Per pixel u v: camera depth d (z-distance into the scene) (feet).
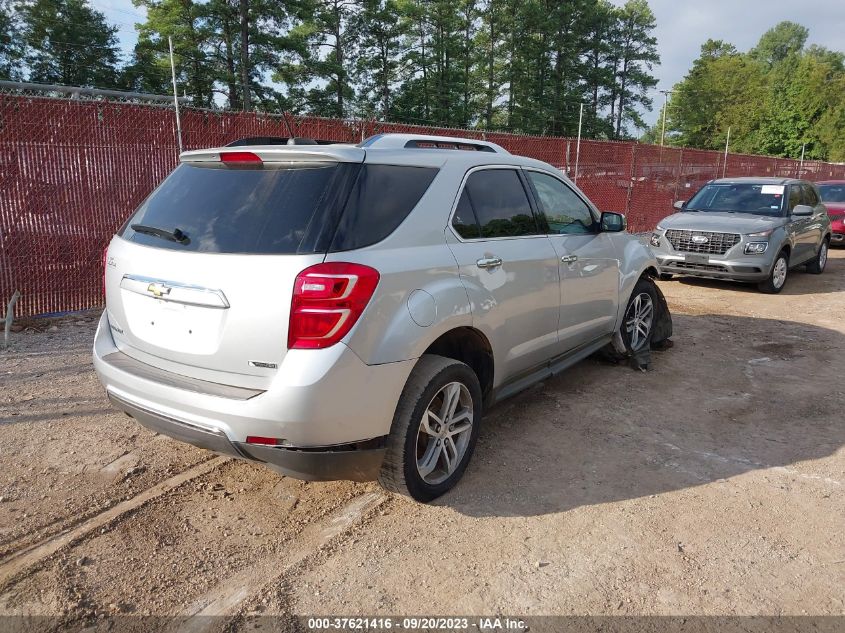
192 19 141.49
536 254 12.87
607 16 223.92
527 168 13.78
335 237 8.90
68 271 21.53
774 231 29.99
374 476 9.81
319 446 8.81
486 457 12.69
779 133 192.85
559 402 15.75
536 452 12.96
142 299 9.86
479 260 11.21
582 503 11.03
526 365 13.23
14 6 152.76
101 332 11.16
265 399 8.49
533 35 201.36
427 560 9.38
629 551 9.68
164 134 22.99
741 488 11.66
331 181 9.30
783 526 10.45
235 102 145.07
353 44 177.47
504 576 9.05
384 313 9.15
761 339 22.16
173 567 9.09
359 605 8.41
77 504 10.55
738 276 29.81
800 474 12.23
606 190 45.01
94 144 21.42
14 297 18.99
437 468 11.30
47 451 12.34
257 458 8.92
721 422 14.69
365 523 10.31
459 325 10.61
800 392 16.76
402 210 10.05
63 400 14.84
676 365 18.97
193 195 10.06
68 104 20.67
